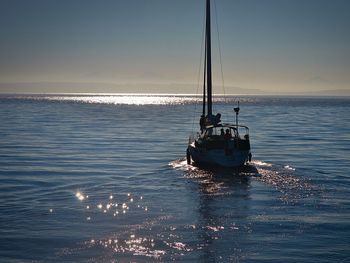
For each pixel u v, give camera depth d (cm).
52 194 2880
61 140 5981
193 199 2791
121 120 10356
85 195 2866
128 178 3419
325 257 1875
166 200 2766
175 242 2044
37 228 2208
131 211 2516
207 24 4356
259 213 2483
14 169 3753
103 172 3662
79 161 4228
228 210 2542
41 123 9000
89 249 1959
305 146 5525
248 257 1878
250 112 15075
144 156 4594
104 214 2452
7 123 8875
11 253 1912
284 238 2091
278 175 3553
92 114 12825
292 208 2581
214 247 1986
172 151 5000
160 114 13388
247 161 3869
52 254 1906
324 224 2281
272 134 7100
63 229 2198
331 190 3027
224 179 3403
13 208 2538
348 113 14475
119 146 5409
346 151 5059
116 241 2052
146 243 2030
